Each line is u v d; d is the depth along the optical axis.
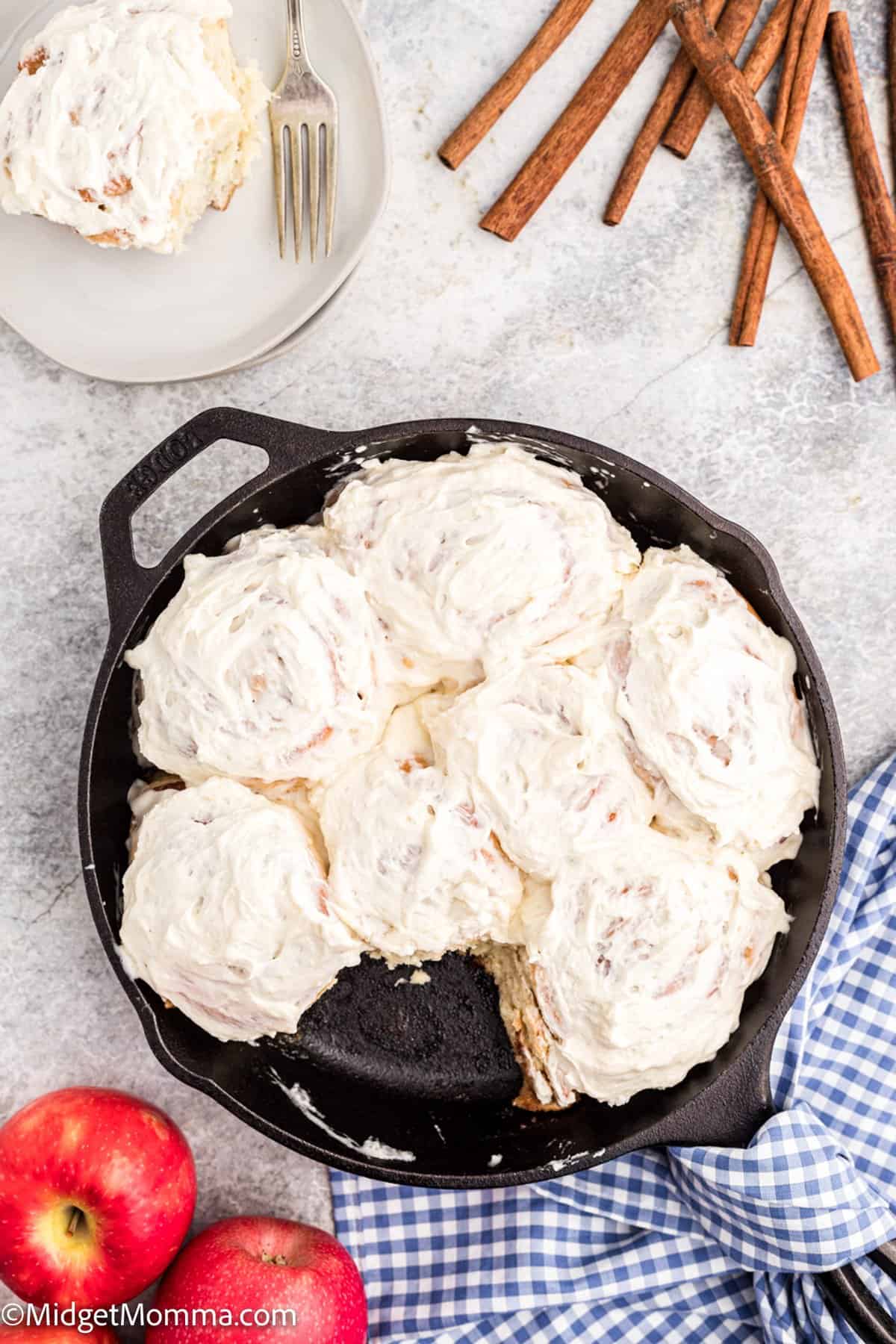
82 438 0.86
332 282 0.82
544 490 0.80
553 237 0.85
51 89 0.80
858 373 0.84
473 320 0.86
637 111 0.85
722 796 0.78
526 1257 0.86
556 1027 0.79
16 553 0.86
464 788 0.78
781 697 0.79
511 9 0.84
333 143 0.83
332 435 0.79
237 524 0.82
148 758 0.80
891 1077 0.86
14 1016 0.87
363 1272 0.87
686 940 0.78
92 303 0.84
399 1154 0.84
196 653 0.78
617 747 0.78
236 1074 0.83
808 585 0.87
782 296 0.85
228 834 0.78
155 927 0.78
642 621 0.79
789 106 0.84
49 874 0.87
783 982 0.79
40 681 0.87
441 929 0.79
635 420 0.86
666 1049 0.78
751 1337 0.86
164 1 0.81
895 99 0.84
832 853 0.78
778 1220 0.82
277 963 0.78
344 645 0.78
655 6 0.83
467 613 0.78
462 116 0.85
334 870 0.78
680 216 0.85
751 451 0.86
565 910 0.78
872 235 0.85
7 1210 0.83
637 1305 0.87
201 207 0.83
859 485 0.86
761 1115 0.80
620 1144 0.79
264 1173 0.87
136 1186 0.82
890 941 0.87
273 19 0.83
